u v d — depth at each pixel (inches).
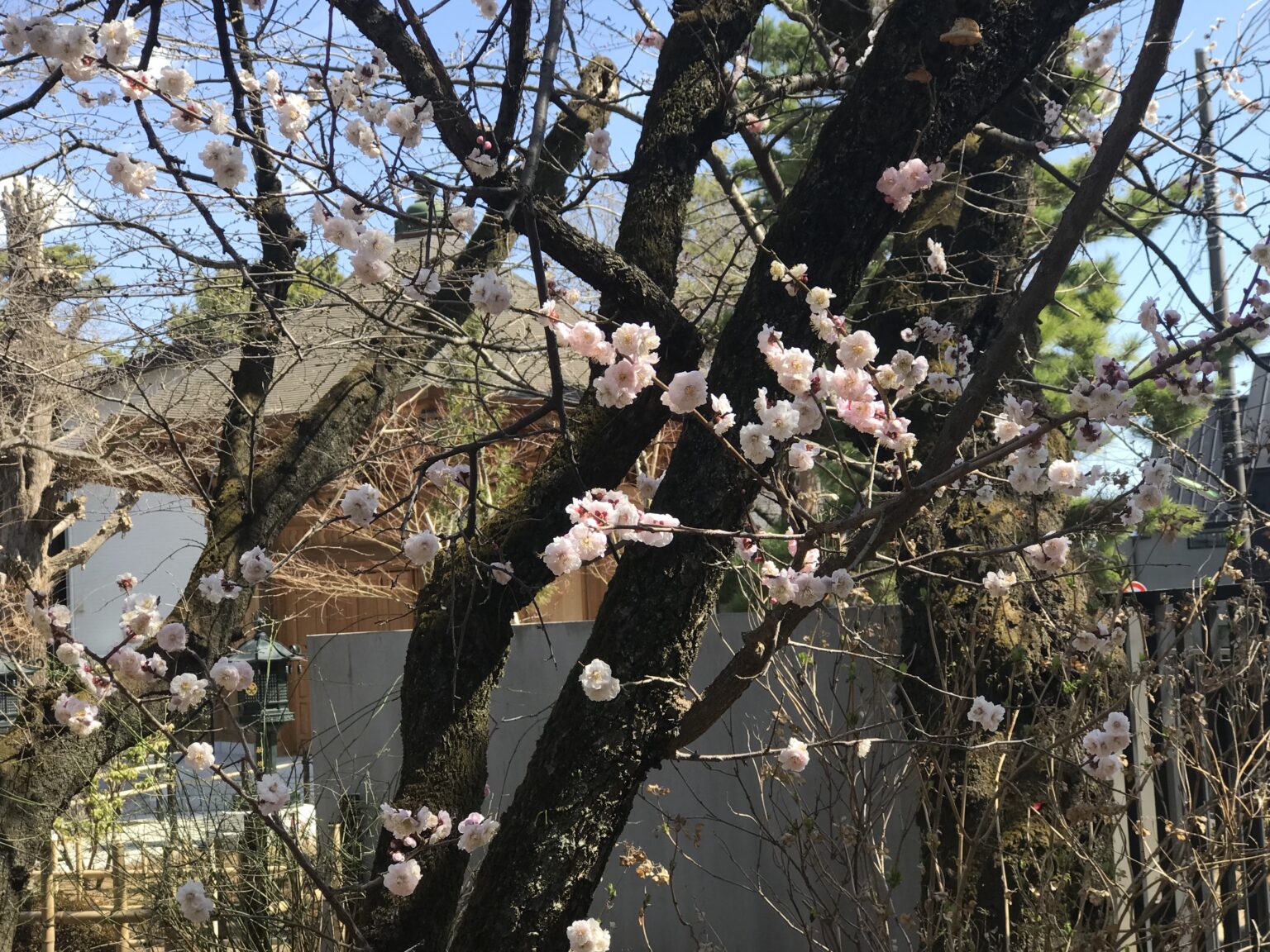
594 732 102.1
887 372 77.8
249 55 121.0
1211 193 153.5
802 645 122.6
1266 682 121.0
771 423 75.5
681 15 135.5
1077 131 157.9
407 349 157.5
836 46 156.9
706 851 159.3
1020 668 128.6
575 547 77.9
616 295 112.6
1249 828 118.3
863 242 103.9
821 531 77.8
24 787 140.9
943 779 115.2
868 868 124.4
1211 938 115.8
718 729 159.3
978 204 155.8
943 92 102.3
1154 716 128.2
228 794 151.0
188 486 224.4
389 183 87.9
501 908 100.7
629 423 129.4
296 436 163.8
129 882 155.2
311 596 351.6
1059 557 95.0
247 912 140.6
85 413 239.3
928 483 76.6
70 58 78.4
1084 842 118.1
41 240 144.4
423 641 131.4
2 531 297.1
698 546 102.7
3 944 141.3
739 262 215.9
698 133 139.3
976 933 124.7
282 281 129.1
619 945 163.2
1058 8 103.5
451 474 105.7
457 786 125.9
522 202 81.4
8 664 161.8
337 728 185.6
